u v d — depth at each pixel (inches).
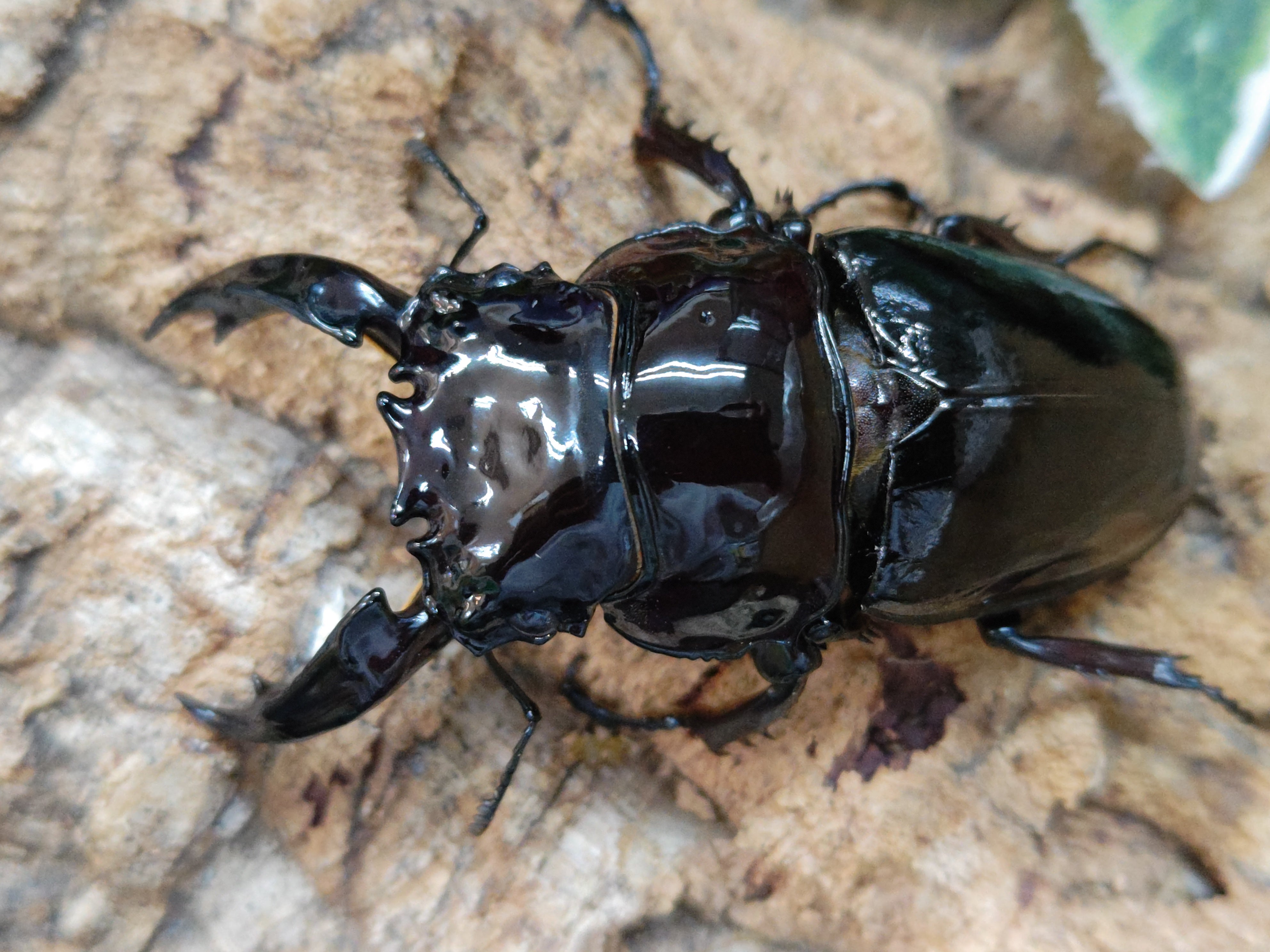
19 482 3.1
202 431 3.3
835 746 3.6
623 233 3.7
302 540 3.3
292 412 3.5
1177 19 3.6
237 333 3.4
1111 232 4.2
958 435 2.9
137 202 3.3
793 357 2.6
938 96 4.3
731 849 3.5
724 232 2.9
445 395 2.4
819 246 3.2
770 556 2.6
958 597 3.1
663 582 2.6
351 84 3.4
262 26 3.3
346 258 3.4
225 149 3.3
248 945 3.1
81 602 3.1
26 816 3.0
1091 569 3.3
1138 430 3.2
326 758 3.2
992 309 3.0
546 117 3.7
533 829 3.3
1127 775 3.6
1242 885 3.4
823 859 3.5
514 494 2.4
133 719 3.1
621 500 2.5
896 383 2.9
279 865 3.2
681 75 3.9
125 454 3.2
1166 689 3.7
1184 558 3.9
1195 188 3.7
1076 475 3.1
